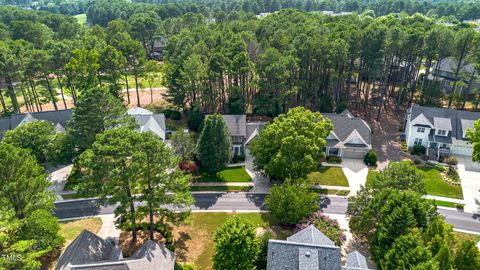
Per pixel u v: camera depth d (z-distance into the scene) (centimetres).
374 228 4166
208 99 7969
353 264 3588
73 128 5747
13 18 15412
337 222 4647
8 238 3134
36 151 5647
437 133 6819
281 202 4541
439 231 3503
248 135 6894
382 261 3591
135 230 4378
